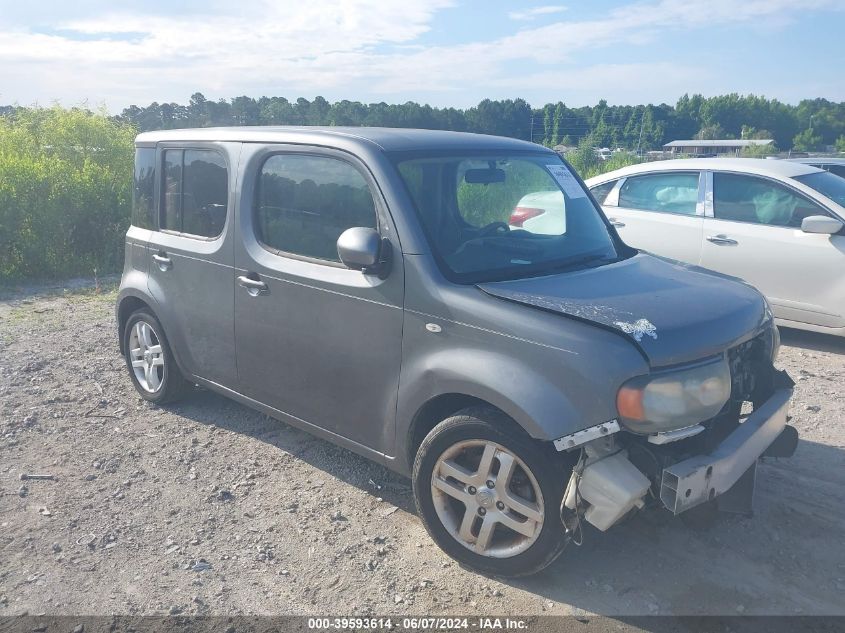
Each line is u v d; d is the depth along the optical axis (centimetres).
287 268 418
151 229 536
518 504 330
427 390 353
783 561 362
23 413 547
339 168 400
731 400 359
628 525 392
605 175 859
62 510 412
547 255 400
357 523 398
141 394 573
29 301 923
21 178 1095
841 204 699
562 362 310
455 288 348
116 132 1569
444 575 352
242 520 402
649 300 343
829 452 478
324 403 414
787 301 707
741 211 739
